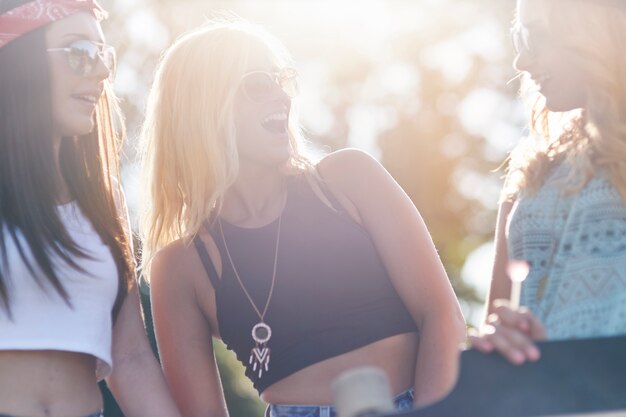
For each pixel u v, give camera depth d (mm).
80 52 4301
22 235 4199
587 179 3793
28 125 4266
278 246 4547
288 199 4629
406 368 4457
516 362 3285
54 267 4184
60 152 4449
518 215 3953
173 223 4730
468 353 3318
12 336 4098
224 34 4660
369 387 3219
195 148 4590
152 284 4746
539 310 3758
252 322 4520
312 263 4496
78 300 4234
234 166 4543
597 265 3682
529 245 3887
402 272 4527
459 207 18922
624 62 3834
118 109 4691
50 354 4152
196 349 4680
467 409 3287
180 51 4688
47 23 4293
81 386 4219
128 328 4582
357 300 4461
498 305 3400
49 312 4164
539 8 3936
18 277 4164
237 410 12000
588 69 3838
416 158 19125
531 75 4004
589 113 3838
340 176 4672
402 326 4484
